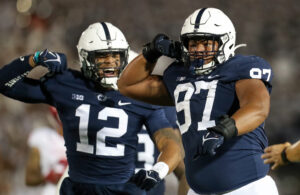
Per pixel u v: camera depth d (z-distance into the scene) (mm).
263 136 11172
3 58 37812
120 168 12812
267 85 10820
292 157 9766
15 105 32375
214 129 9711
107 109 12750
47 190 19172
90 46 12672
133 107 12836
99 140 12711
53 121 19234
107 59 12695
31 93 13039
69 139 13000
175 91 11430
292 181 28469
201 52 10922
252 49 39031
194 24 10984
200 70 11094
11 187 30156
